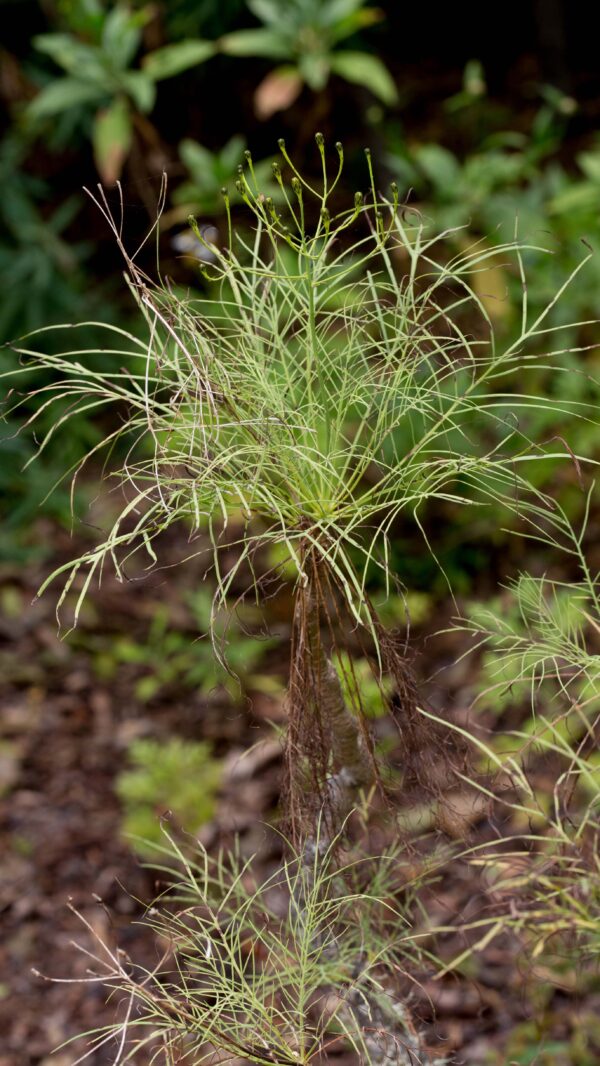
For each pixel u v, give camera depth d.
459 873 1.45
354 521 0.92
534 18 6.33
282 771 1.05
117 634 3.65
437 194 3.61
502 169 3.63
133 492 4.01
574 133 5.61
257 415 0.94
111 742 3.25
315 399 1.00
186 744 3.12
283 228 0.94
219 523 3.67
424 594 3.27
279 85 3.71
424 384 1.01
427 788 1.03
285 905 1.50
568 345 3.24
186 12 4.85
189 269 3.24
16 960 2.50
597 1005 1.84
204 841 2.61
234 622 3.38
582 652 1.00
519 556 3.35
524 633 1.51
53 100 3.72
